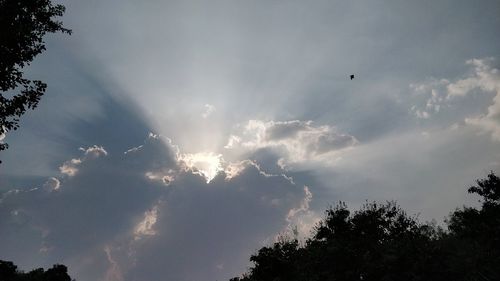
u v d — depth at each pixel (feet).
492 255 98.58
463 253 100.73
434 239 112.47
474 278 93.30
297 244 122.11
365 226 120.67
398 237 117.70
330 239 118.62
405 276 98.27
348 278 103.45
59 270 304.30
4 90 47.91
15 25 47.14
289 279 107.55
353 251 107.86
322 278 105.91
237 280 141.49
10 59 47.09
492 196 119.96
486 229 107.04
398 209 126.72
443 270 95.86
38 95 49.47
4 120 48.29
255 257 112.47
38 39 51.16
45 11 51.42
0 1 47.09
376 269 101.50
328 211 128.47
